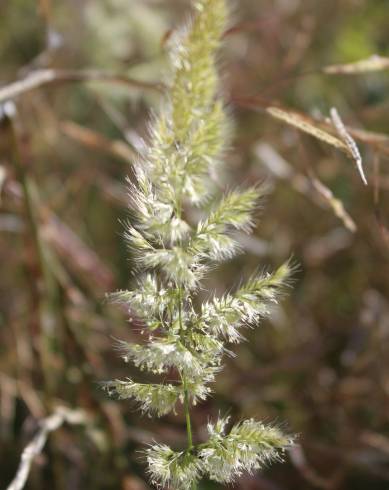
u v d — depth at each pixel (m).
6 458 0.55
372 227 0.67
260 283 0.26
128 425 0.56
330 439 0.59
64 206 0.69
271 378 0.63
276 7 0.79
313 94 0.75
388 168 0.62
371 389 0.60
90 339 0.59
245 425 0.26
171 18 0.81
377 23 0.78
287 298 0.69
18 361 0.55
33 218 0.49
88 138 0.53
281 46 0.79
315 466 0.57
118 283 0.65
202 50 0.25
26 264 0.50
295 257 0.71
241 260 0.71
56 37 0.54
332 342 0.65
